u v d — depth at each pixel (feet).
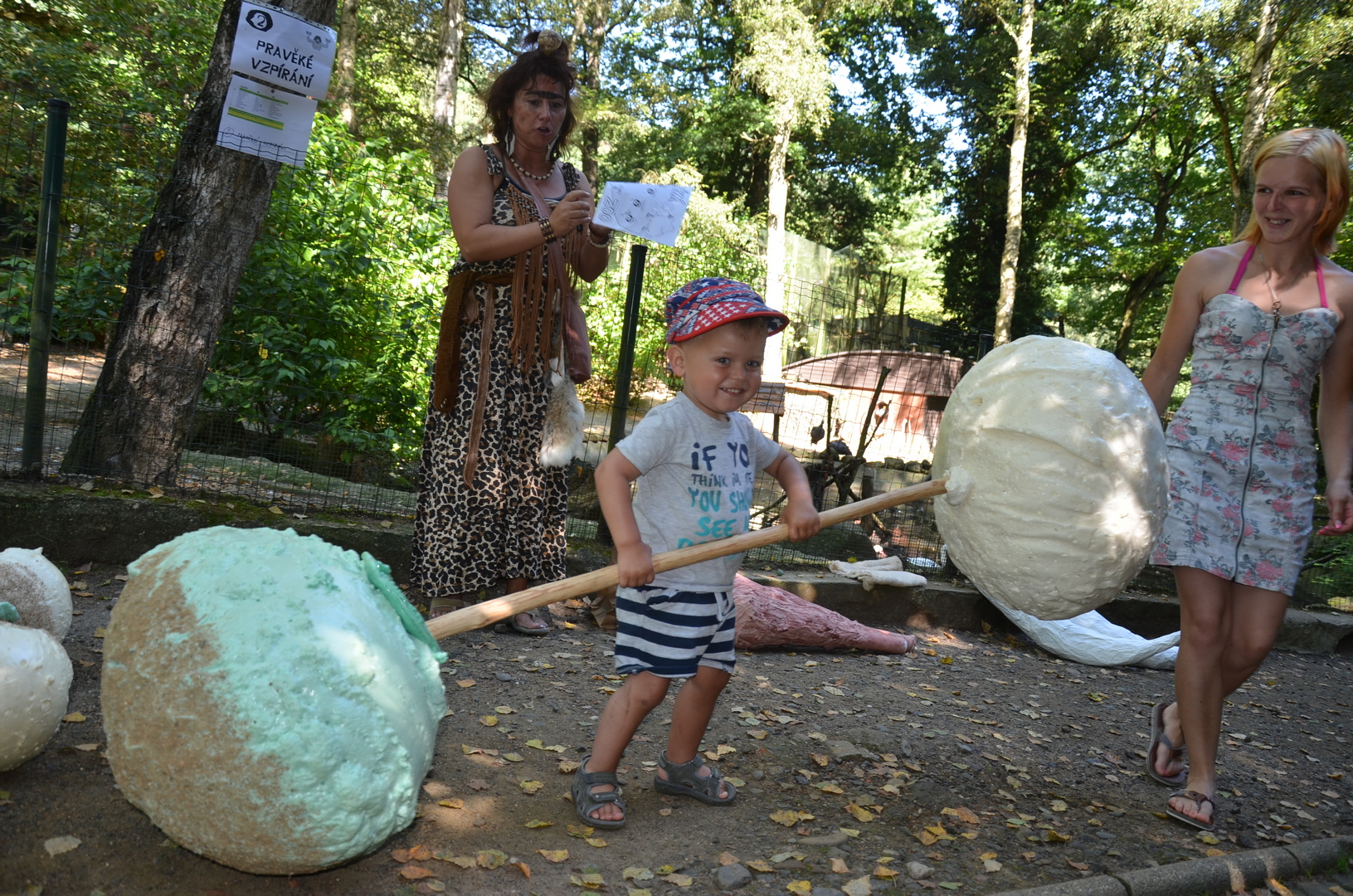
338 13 72.90
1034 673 17.81
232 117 16.46
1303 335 10.75
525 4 93.50
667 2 95.25
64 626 10.96
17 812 8.04
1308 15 57.11
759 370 9.39
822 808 10.31
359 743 6.70
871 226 118.42
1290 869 9.87
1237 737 15.14
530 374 14.32
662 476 9.46
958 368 49.83
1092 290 126.00
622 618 9.46
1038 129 98.37
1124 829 10.62
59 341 19.79
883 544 24.84
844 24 105.70
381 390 25.66
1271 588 10.82
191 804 6.57
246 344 22.30
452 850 8.40
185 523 15.19
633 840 9.06
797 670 15.65
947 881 8.82
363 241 26.32
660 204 13.85
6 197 18.75
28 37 32.89
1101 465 8.91
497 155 14.06
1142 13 67.51
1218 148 89.66
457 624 7.97
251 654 6.50
